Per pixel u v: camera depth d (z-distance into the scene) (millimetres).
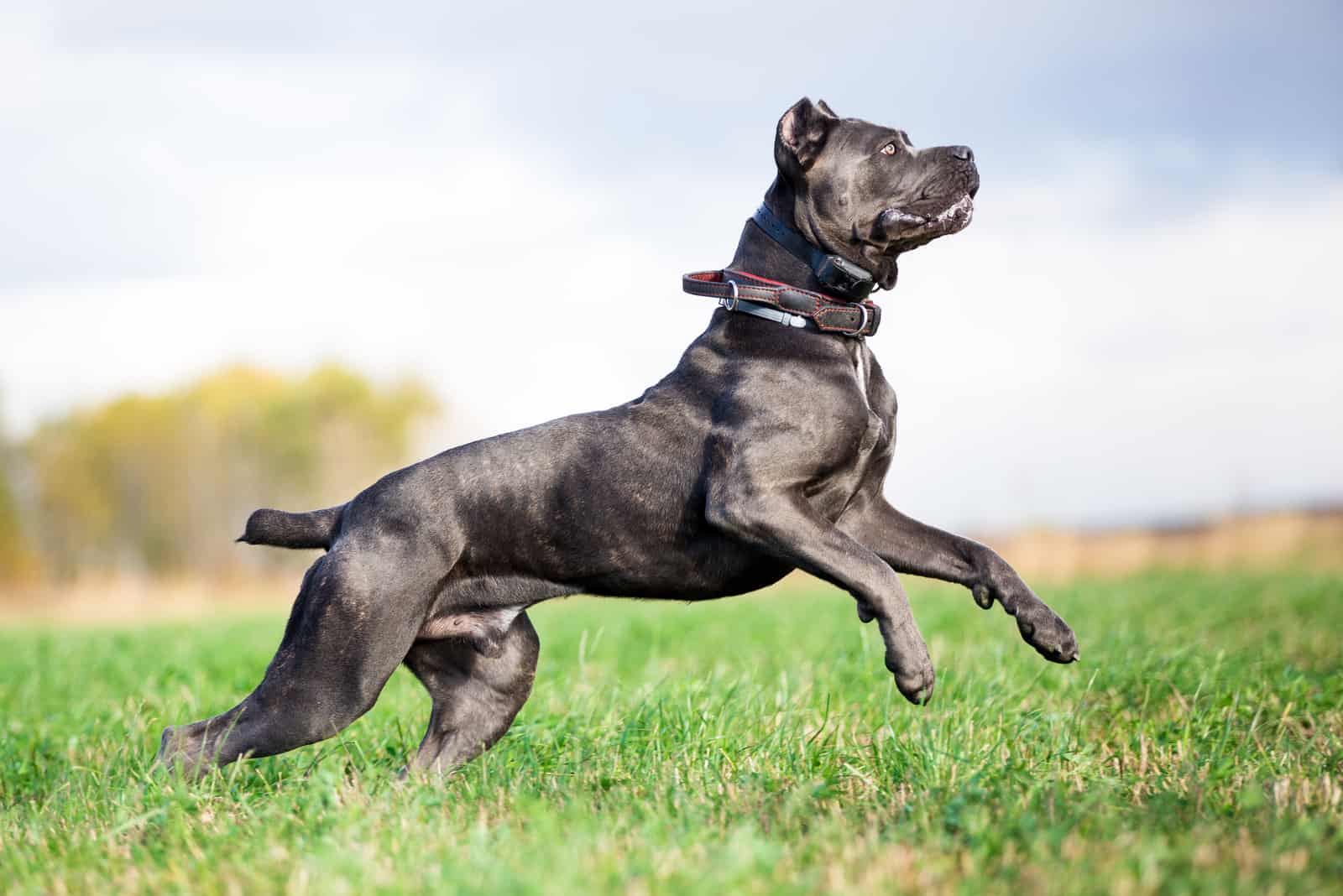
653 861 4219
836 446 5914
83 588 42438
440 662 6797
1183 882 3852
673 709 6957
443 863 4270
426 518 6176
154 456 65750
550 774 6102
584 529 6184
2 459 64562
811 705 7594
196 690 9438
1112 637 10062
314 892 4129
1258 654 9484
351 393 68875
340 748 7062
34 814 5953
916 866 4195
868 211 6117
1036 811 4863
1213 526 27453
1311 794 5176
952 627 12750
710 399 6102
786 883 3977
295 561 63594
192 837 5141
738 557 6172
